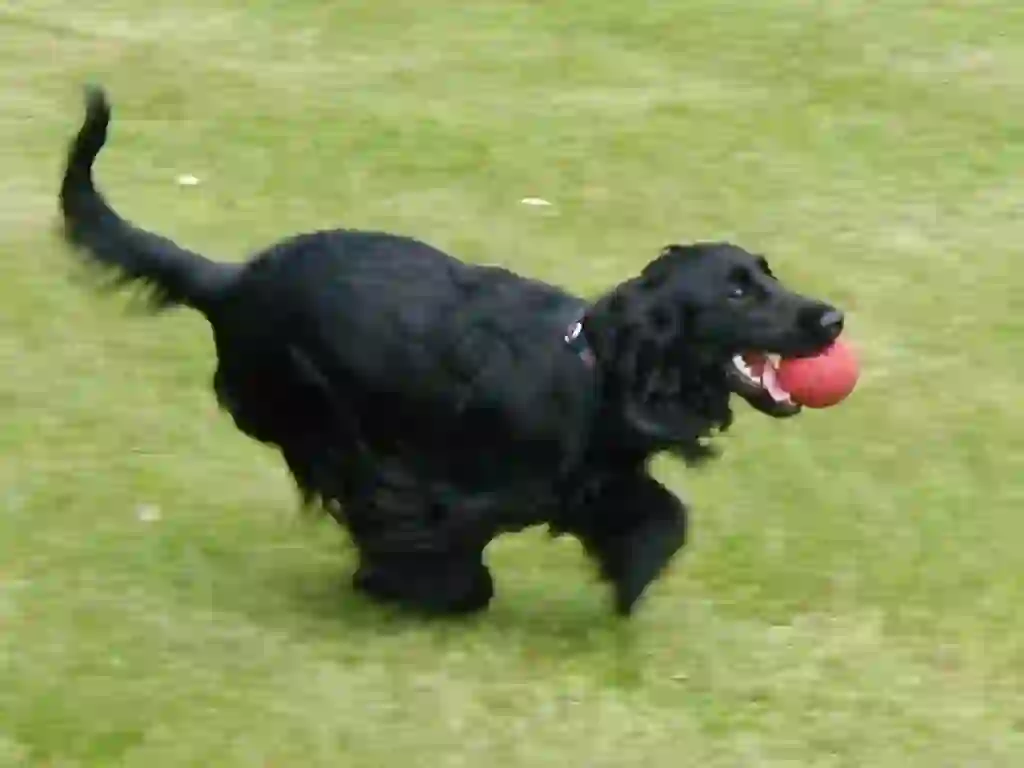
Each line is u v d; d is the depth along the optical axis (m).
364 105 17.11
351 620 8.18
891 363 11.85
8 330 11.56
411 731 7.11
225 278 8.45
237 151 15.66
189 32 19.39
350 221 14.06
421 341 7.86
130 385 10.85
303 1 20.78
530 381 7.72
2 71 17.58
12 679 7.32
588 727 7.24
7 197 14.14
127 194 14.36
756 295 7.55
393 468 8.08
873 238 14.34
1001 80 18.58
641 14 20.50
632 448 7.76
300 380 8.16
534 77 18.30
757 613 8.44
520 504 7.96
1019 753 7.26
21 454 9.78
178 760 6.78
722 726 7.33
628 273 13.26
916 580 8.82
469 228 14.05
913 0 21.33
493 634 8.09
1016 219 14.91
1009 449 10.54
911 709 7.57
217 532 9.06
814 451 10.39
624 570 8.15
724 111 17.41
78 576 8.40
